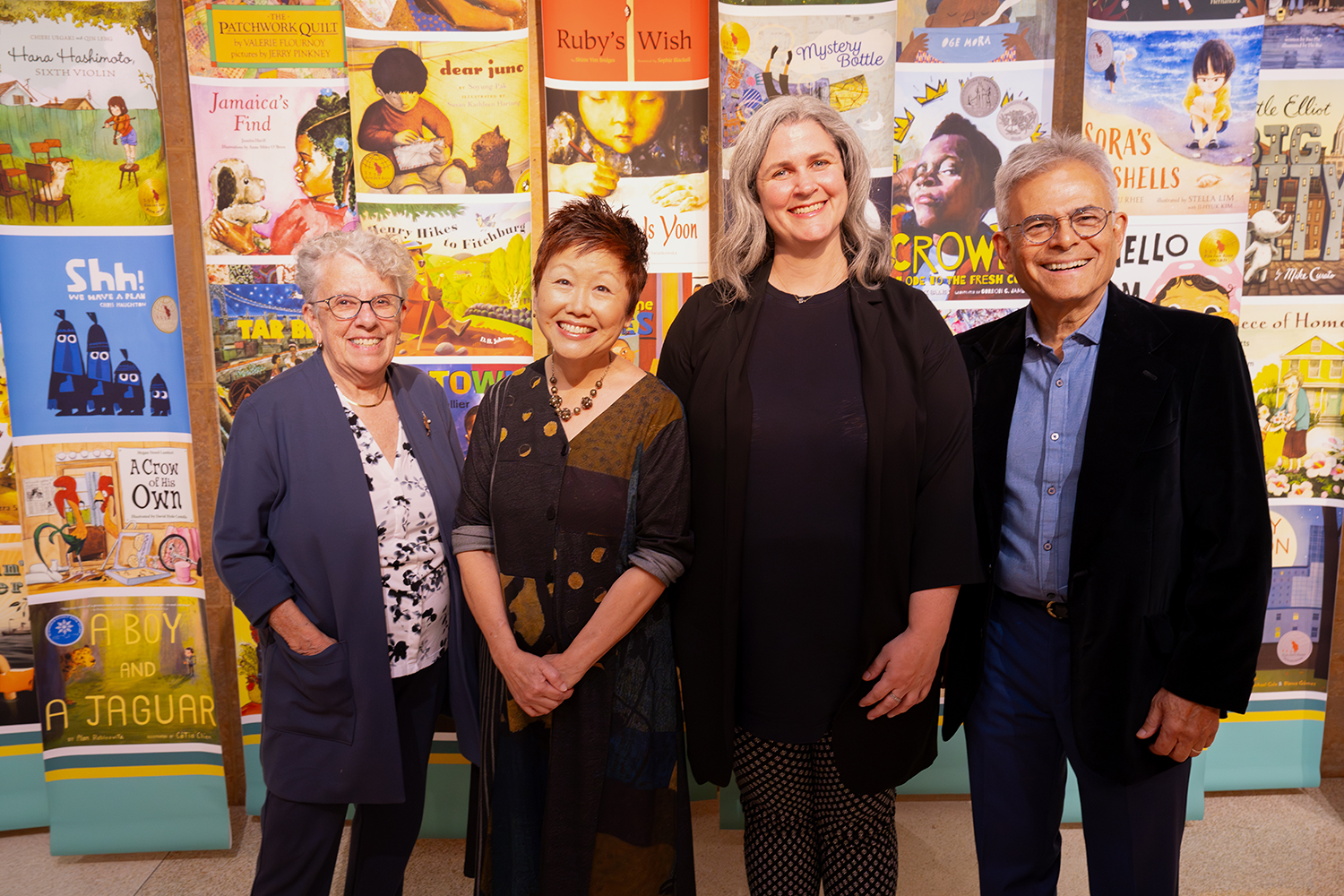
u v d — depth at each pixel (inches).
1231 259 88.0
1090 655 54.4
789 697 57.4
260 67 84.1
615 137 86.7
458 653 65.3
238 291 86.7
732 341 58.2
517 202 86.9
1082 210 52.9
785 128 55.2
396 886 68.7
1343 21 86.9
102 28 82.4
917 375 55.3
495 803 57.7
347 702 59.6
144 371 87.4
